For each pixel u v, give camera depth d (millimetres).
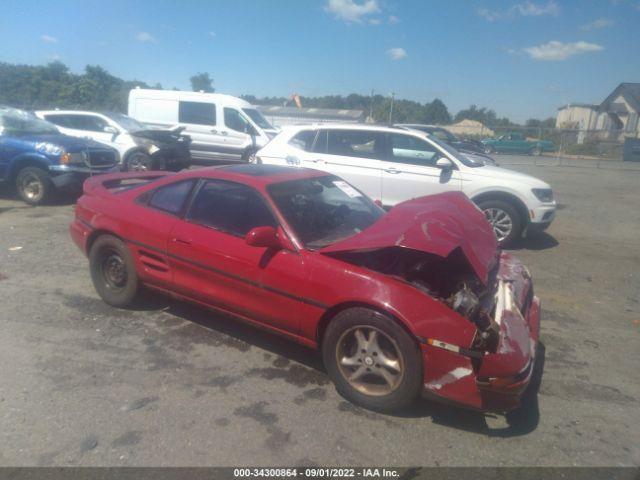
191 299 4195
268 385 3570
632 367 4059
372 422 3197
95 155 9414
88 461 2740
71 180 8844
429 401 3463
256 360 3914
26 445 2844
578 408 3447
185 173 4367
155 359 3855
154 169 12117
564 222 9852
